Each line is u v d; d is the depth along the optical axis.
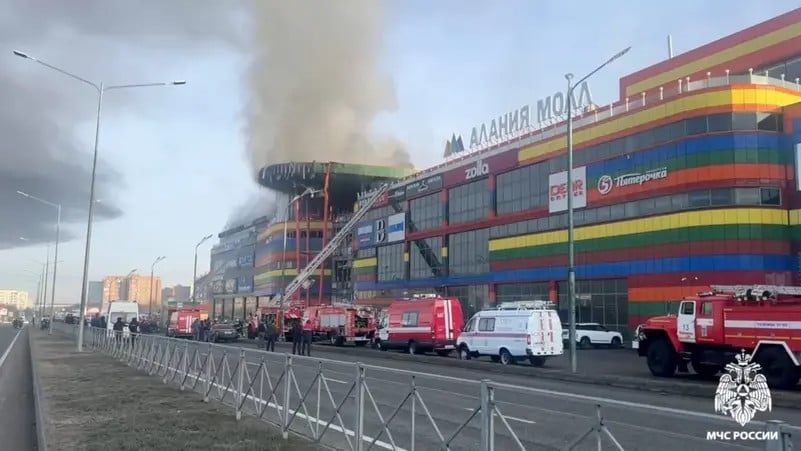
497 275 52.44
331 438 8.91
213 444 8.41
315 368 10.07
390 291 69.56
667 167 37.94
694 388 16.64
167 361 17.27
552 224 47.00
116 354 26.78
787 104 36.38
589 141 43.94
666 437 4.59
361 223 77.38
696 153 36.34
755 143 35.31
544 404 5.71
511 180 52.00
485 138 56.66
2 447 9.98
